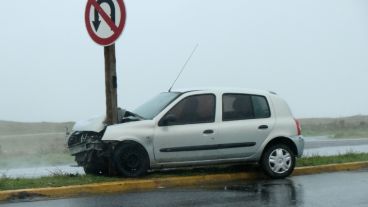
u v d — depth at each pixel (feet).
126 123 34.81
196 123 35.65
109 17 34.81
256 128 36.55
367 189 32.22
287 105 38.17
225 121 36.17
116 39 34.73
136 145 34.47
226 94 36.76
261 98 37.50
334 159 42.93
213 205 27.96
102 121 35.68
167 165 35.19
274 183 34.94
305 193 31.12
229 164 36.86
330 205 27.66
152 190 32.94
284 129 37.24
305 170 39.14
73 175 35.35
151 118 35.32
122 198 30.32
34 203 29.27
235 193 31.35
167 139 34.88
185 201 29.17
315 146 70.85
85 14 35.42
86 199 30.17
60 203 29.14
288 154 37.19
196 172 37.06
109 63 35.68
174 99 35.86
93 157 35.83
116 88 35.81
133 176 34.40
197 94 36.19
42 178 34.53
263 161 36.70
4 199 30.01
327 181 35.50
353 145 72.54
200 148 35.40
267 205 27.78
